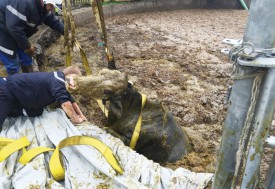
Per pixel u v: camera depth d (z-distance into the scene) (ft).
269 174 5.80
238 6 35.12
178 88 15.57
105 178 7.85
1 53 13.01
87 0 27.20
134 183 7.50
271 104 4.27
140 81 16.10
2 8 11.92
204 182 7.68
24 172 7.70
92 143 8.50
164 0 31.99
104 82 9.10
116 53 19.83
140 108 9.79
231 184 5.05
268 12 3.84
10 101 9.43
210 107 13.92
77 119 9.65
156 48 20.98
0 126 9.37
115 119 9.77
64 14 11.41
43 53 18.74
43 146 8.56
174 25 27.25
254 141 4.51
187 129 12.30
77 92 9.26
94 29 24.59
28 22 12.43
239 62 4.12
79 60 18.42
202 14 31.99
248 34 4.09
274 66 3.94
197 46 21.84
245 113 4.47
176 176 7.84
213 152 10.86
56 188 7.41
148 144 9.89
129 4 29.96
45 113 9.86
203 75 17.04
